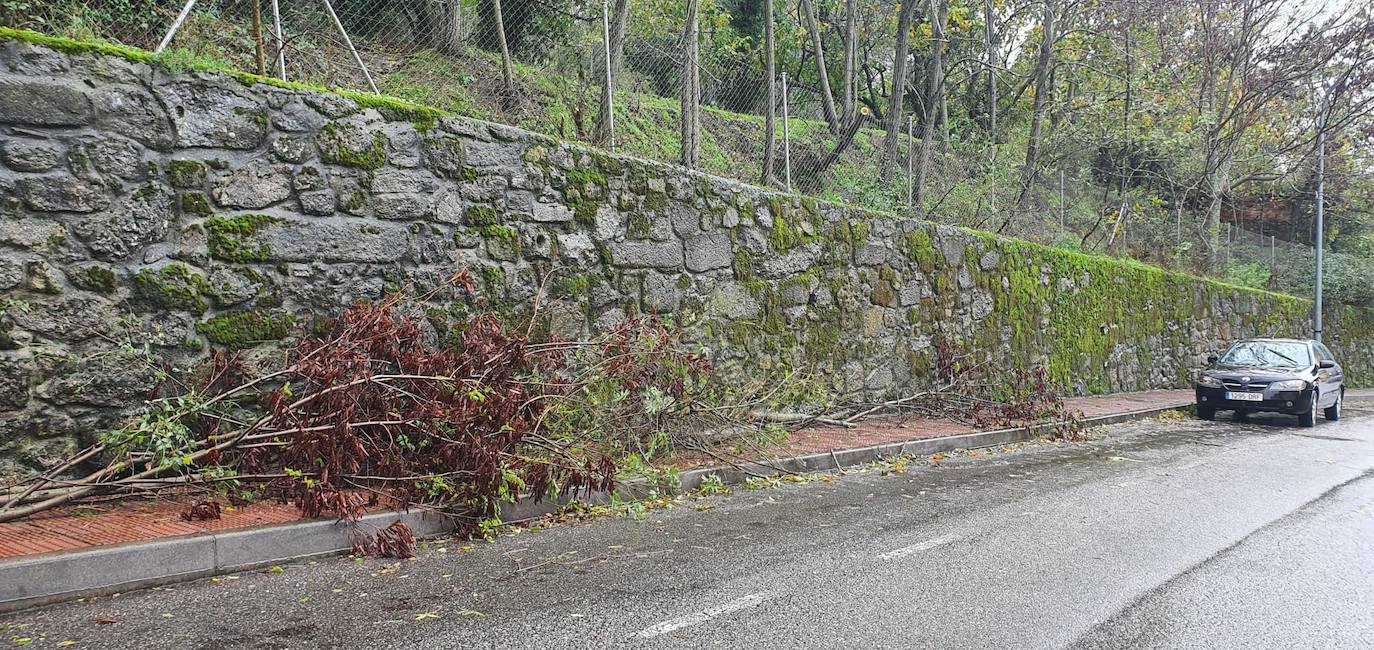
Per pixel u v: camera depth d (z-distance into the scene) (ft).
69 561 13.74
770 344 34.17
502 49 33.24
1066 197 66.13
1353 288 96.58
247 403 20.35
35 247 17.98
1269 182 97.09
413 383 19.40
